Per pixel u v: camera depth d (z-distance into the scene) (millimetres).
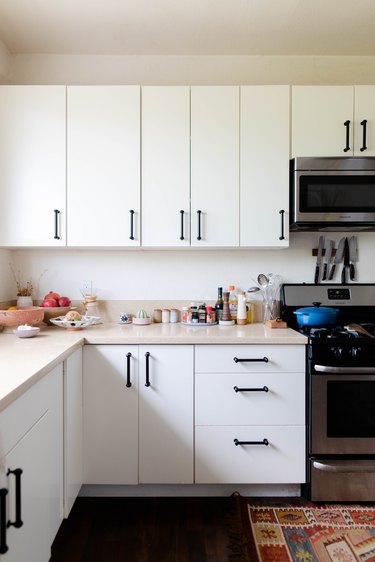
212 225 2033
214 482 1803
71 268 2338
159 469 1797
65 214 2016
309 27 2066
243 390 1792
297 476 1810
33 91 2004
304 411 1810
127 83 2340
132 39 2176
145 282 2348
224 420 1804
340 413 1789
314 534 1612
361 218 2012
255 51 2309
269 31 2102
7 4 1862
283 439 1807
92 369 1792
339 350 1759
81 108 2004
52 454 1376
